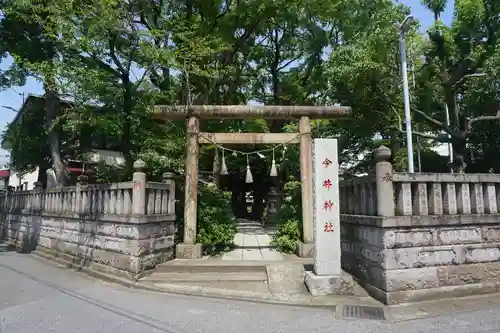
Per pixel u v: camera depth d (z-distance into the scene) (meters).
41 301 7.05
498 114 16.14
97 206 10.05
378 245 6.65
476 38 16.58
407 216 6.50
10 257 12.85
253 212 27.16
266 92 23.75
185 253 9.61
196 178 10.12
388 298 6.31
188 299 7.10
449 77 17.06
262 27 17.30
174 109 10.27
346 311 6.13
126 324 5.69
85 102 11.58
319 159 7.44
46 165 19.33
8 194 17.98
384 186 6.54
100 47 11.13
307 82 21.80
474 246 6.83
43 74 10.55
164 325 5.64
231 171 24.22
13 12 12.08
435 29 16.52
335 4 18.12
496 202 7.16
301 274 8.13
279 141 10.41
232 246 11.19
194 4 14.77
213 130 15.23
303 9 17.75
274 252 10.62
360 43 15.33
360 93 15.96
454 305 6.23
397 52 15.04
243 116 10.37
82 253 10.52
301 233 10.38
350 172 25.22
